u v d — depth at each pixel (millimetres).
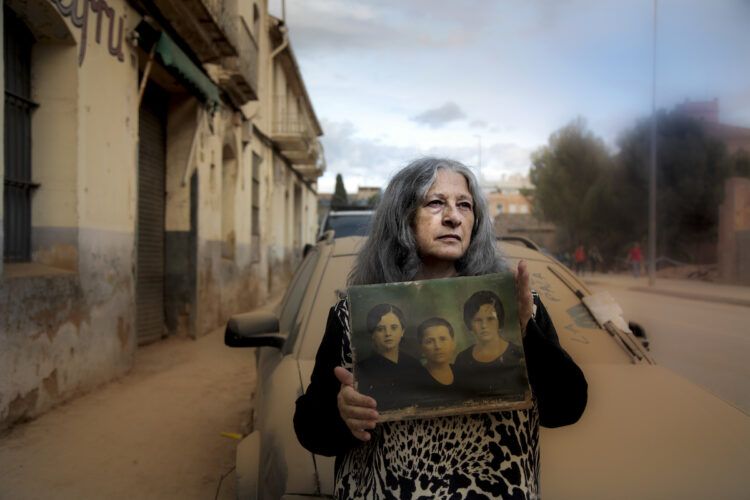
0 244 4227
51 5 4867
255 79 12102
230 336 2865
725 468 1849
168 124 9125
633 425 2080
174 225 9109
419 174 1421
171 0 7094
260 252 15352
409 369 1273
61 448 4148
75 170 5324
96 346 5727
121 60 6328
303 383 2402
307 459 1932
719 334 9773
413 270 1399
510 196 78750
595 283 24578
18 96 5062
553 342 1331
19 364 4473
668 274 27703
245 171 13195
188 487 3609
